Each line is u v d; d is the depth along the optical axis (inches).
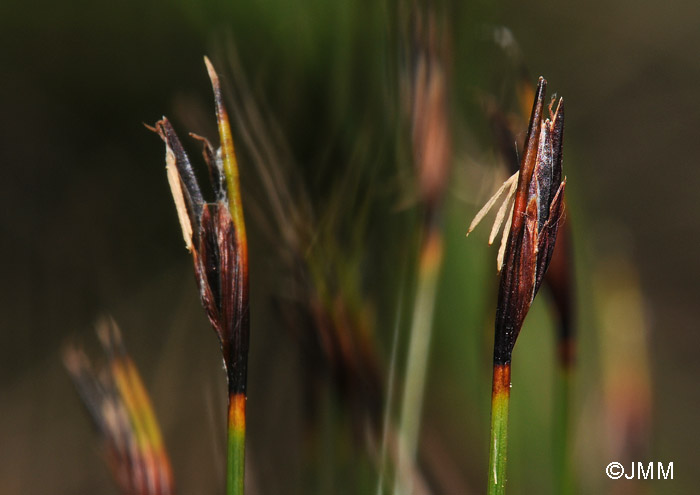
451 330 5.5
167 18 7.4
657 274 16.2
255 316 5.6
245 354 4.4
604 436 6.2
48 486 9.6
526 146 4.3
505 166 5.1
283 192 5.0
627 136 15.9
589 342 6.6
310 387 5.2
